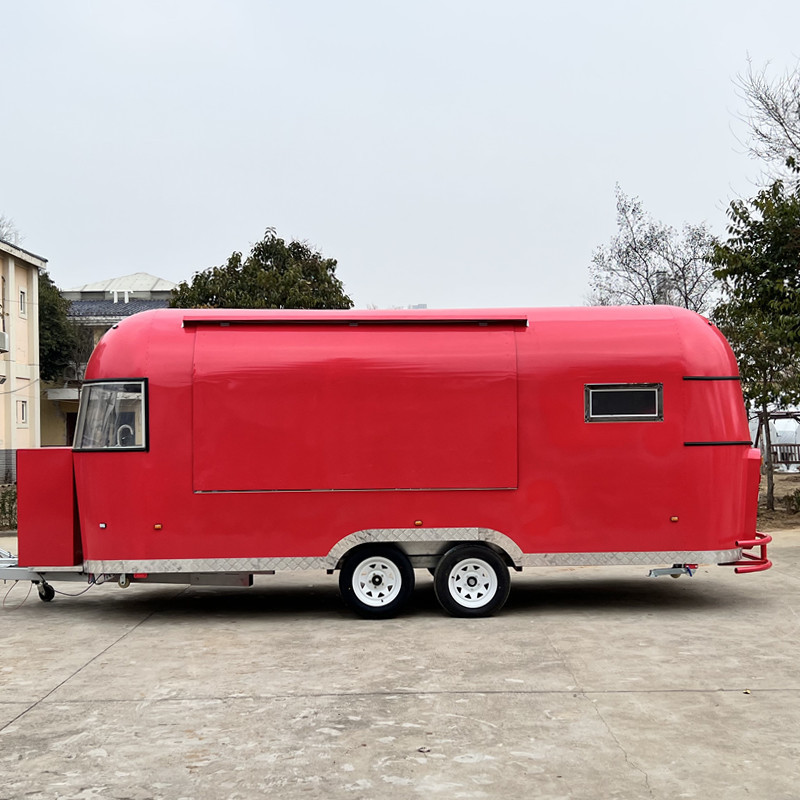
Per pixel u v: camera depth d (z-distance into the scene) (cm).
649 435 987
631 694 674
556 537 984
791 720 609
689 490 984
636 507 984
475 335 996
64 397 4534
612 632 905
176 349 985
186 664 794
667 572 984
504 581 995
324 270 2434
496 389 985
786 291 1571
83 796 495
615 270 2523
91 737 593
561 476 984
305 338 994
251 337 993
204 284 2228
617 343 992
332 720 621
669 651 815
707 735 579
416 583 1291
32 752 566
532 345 993
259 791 497
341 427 982
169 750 566
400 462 982
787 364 1847
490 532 982
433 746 564
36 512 1020
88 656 834
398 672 750
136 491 973
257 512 977
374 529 980
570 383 988
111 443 977
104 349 997
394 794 489
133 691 706
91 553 983
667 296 2517
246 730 602
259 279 2220
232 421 978
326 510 980
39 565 1018
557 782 502
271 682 726
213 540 975
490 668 760
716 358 1000
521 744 566
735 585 1210
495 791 491
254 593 1221
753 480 1008
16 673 772
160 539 974
